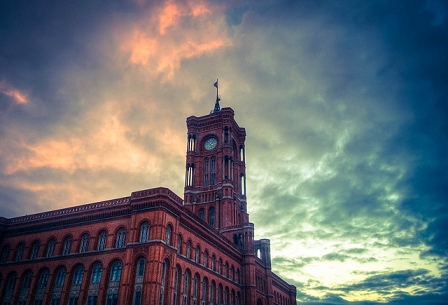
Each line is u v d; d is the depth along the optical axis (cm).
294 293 11088
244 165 10788
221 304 6125
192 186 9775
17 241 5816
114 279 4734
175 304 4878
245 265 7481
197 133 10569
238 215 9756
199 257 5794
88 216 5369
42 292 5175
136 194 5016
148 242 4566
